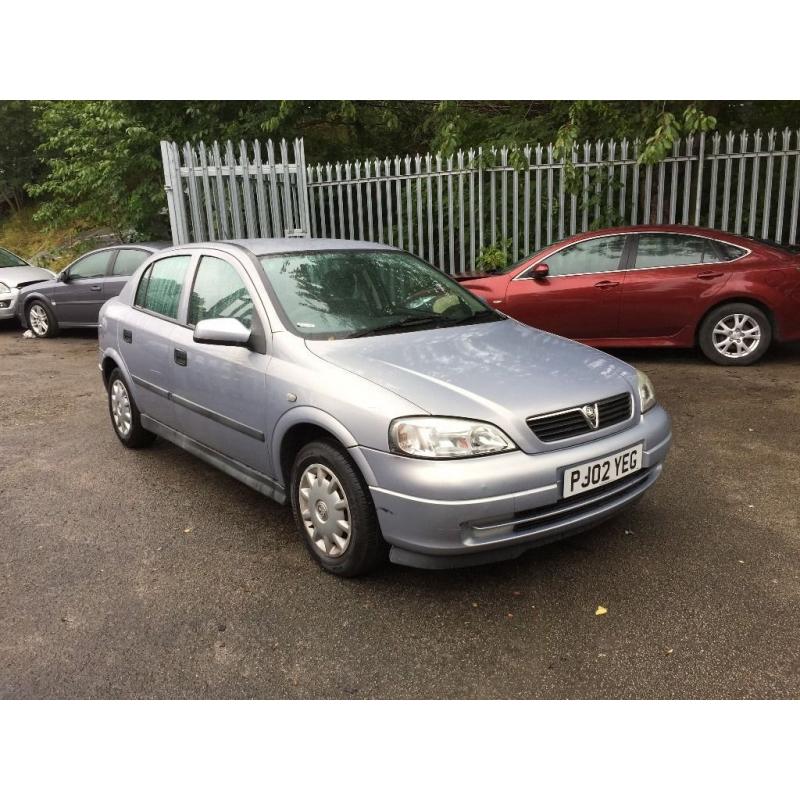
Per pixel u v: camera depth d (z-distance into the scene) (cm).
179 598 326
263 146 1463
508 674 268
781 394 620
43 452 543
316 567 350
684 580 327
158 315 470
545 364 344
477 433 290
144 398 489
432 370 327
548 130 1109
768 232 915
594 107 916
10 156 2297
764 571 332
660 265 732
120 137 1423
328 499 330
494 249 1016
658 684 260
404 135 1639
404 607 312
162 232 1489
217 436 409
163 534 393
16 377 834
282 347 355
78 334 1166
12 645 293
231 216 1157
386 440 294
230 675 272
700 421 558
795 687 255
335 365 332
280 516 413
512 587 325
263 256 406
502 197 1009
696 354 793
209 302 420
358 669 273
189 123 1444
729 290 704
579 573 336
